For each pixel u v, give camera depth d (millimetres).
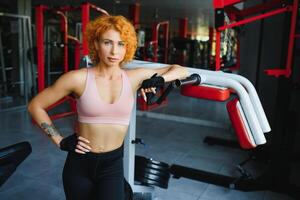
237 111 1497
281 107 2619
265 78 4379
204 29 16500
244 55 4547
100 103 1196
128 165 2064
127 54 1271
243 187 2742
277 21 4242
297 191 2627
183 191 2686
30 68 6598
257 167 3305
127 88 1238
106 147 1261
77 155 1278
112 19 1198
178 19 11586
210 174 2896
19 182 2695
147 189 2207
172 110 5816
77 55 5203
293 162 3484
